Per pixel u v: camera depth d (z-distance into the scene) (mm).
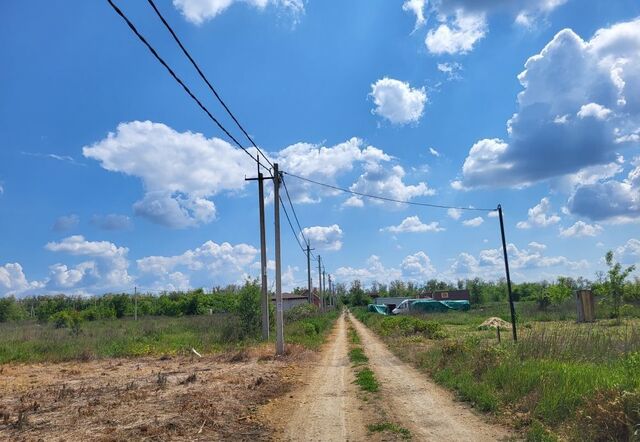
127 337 31922
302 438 8922
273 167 24719
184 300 76875
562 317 42531
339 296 158750
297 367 19297
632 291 40500
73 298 81750
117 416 10258
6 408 11961
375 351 25922
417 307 68062
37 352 26156
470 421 9781
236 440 8695
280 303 23344
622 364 11195
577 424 8133
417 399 12250
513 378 11562
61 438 8664
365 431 9297
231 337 29359
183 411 10469
